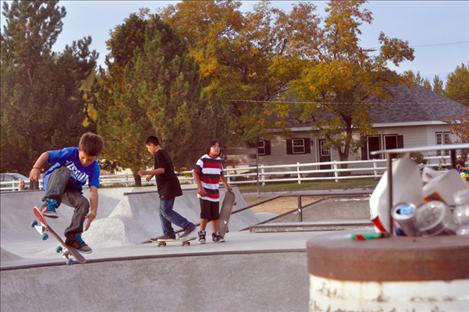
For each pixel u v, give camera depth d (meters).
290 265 8.18
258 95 37.97
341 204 14.88
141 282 8.35
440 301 3.31
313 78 33.59
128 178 35.41
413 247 3.35
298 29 35.50
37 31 32.84
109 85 33.19
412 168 3.98
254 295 7.95
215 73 36.12
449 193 4.11
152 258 8.52
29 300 8.07
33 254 11.62
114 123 29.14
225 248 9.57
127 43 32.78
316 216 14.94
